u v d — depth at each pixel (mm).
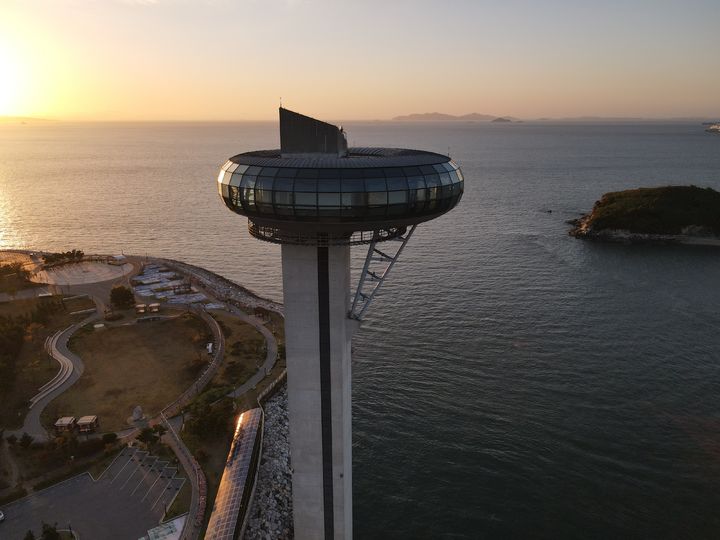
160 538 52781
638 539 56750
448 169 45062
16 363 87750
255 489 62094
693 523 58750
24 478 61281
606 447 70812
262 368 89375
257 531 56906
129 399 78562
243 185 42062
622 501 61750
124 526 54812
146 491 59719
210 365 89000
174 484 60906
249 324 108000
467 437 72625
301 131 45469
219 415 71188
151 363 89875
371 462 68000
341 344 47594
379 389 84125
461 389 84375
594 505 61188
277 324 108812
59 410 75188
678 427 75375
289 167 40938
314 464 51031
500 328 107375
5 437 68688
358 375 88250
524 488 63656
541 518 59469
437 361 93312
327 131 45375
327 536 53344
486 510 60594
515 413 77938
